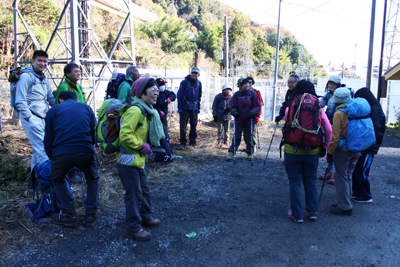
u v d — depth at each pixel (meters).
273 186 5.01
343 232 3.51
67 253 2.90
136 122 2.95
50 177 3.36
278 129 10.81
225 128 7.82
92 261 2.81
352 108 3.65
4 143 6.56
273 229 3.56
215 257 2.97
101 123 3.11
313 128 3.42
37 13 17.92
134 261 2.86
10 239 3.03
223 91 7.56
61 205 3.26
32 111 4.11
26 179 4.57
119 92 4.84
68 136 3.11
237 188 4.88
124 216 3.71
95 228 3.38
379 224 3.71
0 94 10.82
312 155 3.56
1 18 15.90
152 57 34.72
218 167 5.93
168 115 11.26
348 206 3.89
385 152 7.62
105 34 30.89
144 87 3.01
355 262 2.93
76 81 4.52
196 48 49.72
